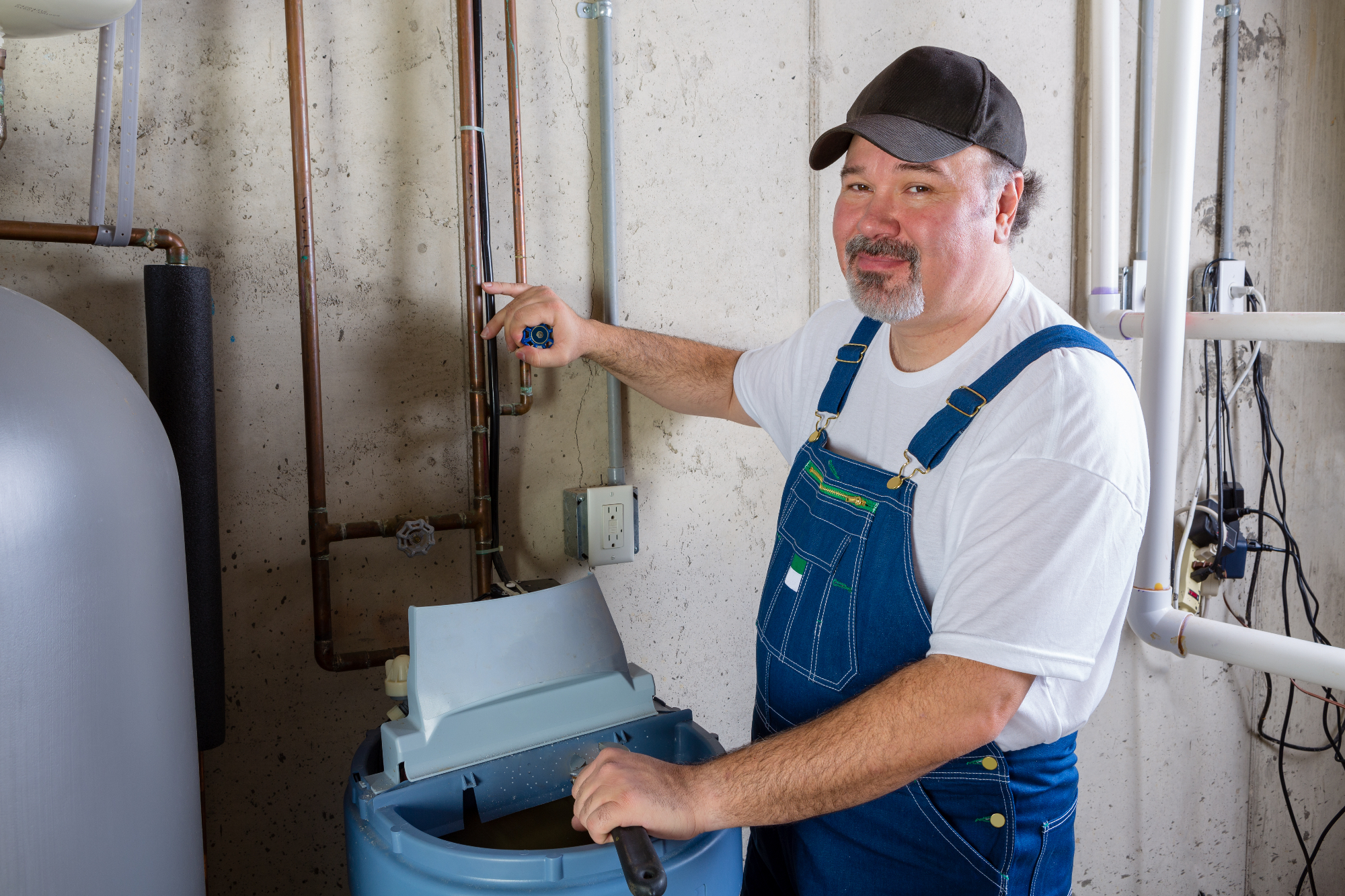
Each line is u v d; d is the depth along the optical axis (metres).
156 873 0.83
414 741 0.93
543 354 1.21
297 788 1.28
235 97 1.15
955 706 0.81
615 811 0.78
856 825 0.99
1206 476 1.97
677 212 1.44
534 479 1.40
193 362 1.04
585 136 1.37
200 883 0.93
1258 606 2.08
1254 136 1.90
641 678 1.08
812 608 1.01
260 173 1.18
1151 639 1.61
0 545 0.67
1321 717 2.20
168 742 0.85
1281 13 1.88
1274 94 1.91
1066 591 0.82
